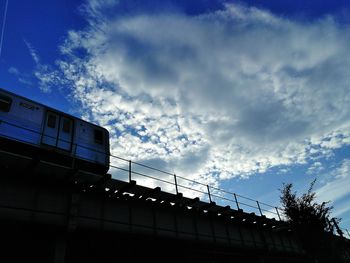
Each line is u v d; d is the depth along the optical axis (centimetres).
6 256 1402
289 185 2189
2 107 1511
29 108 1625
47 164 1394
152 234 1753
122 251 1792
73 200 1473
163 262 1950
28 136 1539
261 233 2656
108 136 1958
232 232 2383
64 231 1415
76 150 1692
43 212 1378
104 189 1634
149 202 1833
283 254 2758
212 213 2238
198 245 2047
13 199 1322
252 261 2538
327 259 1969
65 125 1752
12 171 1351
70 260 1593
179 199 1911
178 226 1956
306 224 2023
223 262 2348
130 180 1631
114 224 1608
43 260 1436
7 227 1333
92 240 1655
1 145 1432
